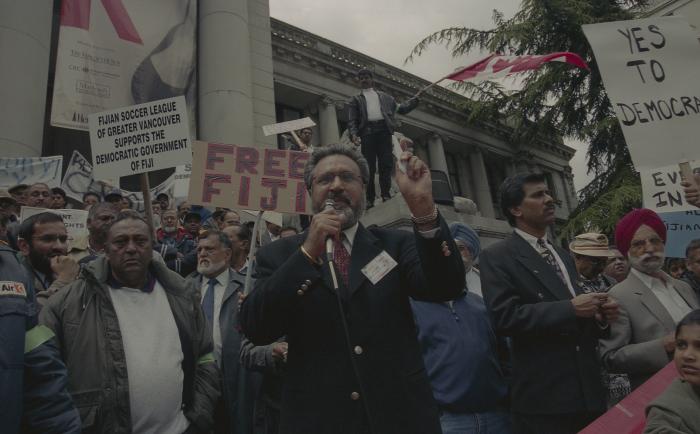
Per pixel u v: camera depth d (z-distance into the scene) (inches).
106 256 113.9
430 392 70.4
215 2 491.2
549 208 117.6
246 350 121.3
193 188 147.6
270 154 153.7
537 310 101.0
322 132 668.7
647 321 119.8
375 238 79.6
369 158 311.1
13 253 83.7
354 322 69.7
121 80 416.8
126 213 116.6
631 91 138.4
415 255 74.8
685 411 77.4
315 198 80.4
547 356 102.0
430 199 69.0
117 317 106.4
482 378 117.0
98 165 171.9
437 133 842.2
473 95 671.1
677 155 133.1
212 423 113.5
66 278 127.1
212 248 157.5
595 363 102.3
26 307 79.5
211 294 155.4
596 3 565.0
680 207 170.1
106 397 97.8
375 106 313.7
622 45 141.8
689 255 166.4
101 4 420.2
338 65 705.0
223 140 444.1
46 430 77.8
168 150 169.6
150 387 102.7
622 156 523.5
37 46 376.8
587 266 187.6
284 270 69.8
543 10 560.7
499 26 618.5
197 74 478.0
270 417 125.2
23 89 358.3
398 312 72.9
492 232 311.4
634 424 87.0
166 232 285.0
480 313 127.6
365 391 65.7
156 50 442.6
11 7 370.6
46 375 80.0
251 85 520.4
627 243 130.6
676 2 548.4
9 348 74.0
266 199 149.3
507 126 937.5
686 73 138.6
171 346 109.8
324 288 72.1
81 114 390.3
